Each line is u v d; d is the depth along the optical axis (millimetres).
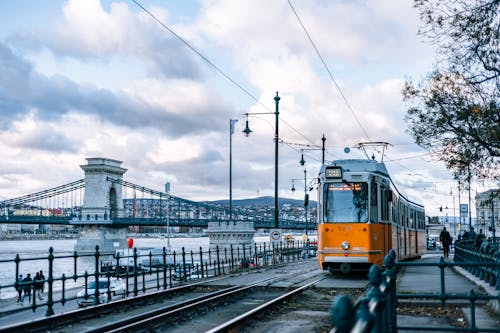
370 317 4012
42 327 10711
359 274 22578
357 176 19766
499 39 14844
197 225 113188
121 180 124188
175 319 11766
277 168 33812
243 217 116375
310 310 13336
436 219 88875
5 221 113062
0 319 18078
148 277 35125
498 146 17422
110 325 10484
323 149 41031
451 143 17906
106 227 121438
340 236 19562
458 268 21562
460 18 14852
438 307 12172
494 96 17016
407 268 24812
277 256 34781
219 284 19391
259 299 15797
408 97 18250
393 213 22672
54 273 65375
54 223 119250
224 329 9922
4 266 88250
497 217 72812
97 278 14352
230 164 50406
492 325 9211
